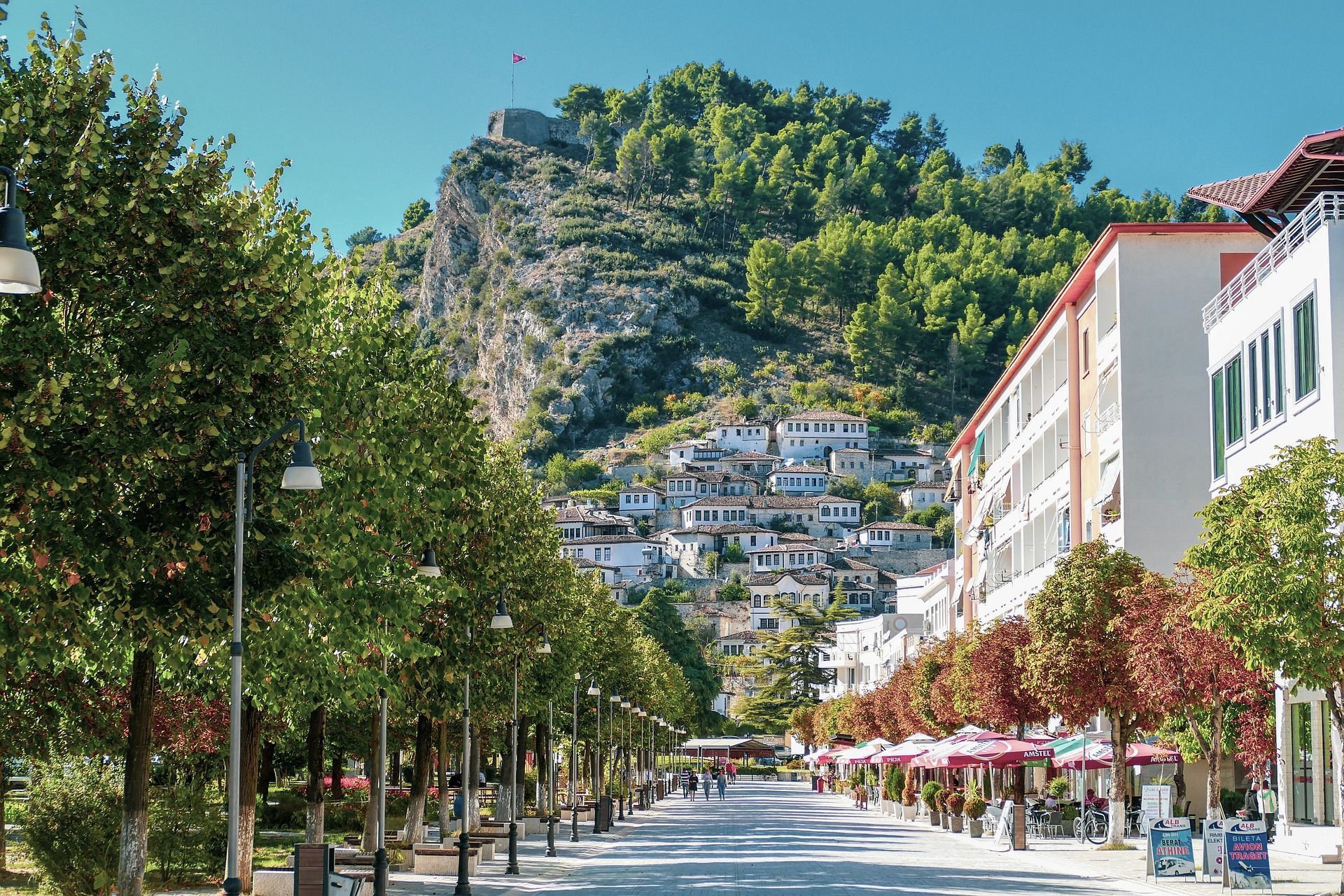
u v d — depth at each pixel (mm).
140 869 21172
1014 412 73500
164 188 19734
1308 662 24297
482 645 33094
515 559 33969
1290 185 37750
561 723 67688
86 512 18047
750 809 83688
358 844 44250
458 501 28031
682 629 158000
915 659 91062
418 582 27281
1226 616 25000
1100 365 55438
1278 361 36531
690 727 142625
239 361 19484
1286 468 25703
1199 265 52156
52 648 18750
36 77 19484
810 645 173625
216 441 19438
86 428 17953
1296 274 35156
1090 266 56219
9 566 17828
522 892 30000
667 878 33688
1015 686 50688
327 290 25938
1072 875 33906
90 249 18656
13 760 32062
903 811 69188
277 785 67938
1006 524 75125
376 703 34094
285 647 22719
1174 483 51344
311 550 22391
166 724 31828
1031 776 71688
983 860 39531
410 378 27531
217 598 19453
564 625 46750
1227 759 51125
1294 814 39312
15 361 17141
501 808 56562
